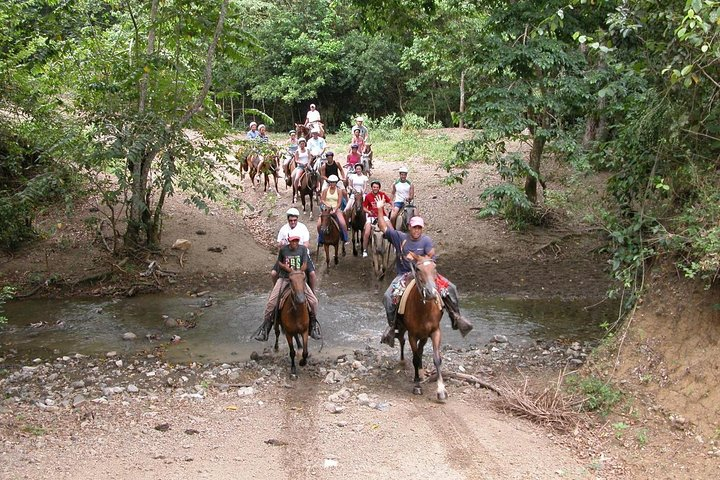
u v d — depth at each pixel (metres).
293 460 7.23
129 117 15.05
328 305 14.30
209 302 14.55
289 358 11.16
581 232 18.59
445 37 18.52
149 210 16.97
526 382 9.42
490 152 17.53
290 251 10.44
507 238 18.48
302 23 40.44
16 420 8.22
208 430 8.02
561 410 8.56
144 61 15.15
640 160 10.20
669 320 9.20
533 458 7.38
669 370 8.73
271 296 10.46
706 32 7.54
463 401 9.05
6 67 14.84
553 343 11.80
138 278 15.85
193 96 16.52
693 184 9.20
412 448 7.52
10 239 16.53
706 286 8.59
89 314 13.81
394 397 9.24
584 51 17.28
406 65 32.62
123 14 18.69
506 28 16.78
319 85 39.81
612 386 8.98
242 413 8.61
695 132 8.95
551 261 17.34
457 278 16.25
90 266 16.27
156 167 16.56
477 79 18.48
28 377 10.17
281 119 44.41
